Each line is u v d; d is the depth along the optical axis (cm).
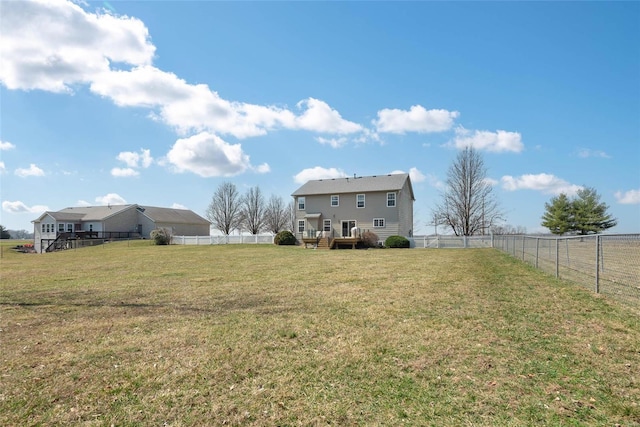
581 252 1471
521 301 692
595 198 4644
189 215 5547
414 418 296
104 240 4241
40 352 467
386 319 589
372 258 1814
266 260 1783
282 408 317
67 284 1075
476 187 3469
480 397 326
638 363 392
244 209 5625
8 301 816
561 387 341
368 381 364
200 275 1221
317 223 3322
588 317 567
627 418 288
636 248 987
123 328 572
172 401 332
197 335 524
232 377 380
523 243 1451
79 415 312
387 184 3219
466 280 967
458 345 458
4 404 331
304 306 698
